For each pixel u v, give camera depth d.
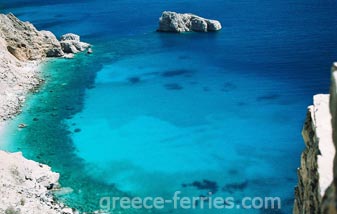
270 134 65.19
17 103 74.19
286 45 105.00
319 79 85.44
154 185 52.59
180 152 60.28
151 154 59.78
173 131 66.31
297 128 66.81
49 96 77.81
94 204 48.34
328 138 17.42
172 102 76.69
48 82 83.81
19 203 44.31
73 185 52.12
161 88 82.62
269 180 53.19
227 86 83.50
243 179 53.56
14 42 90.31
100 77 87.25
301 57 97.19
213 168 56.19
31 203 45.34
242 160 58.03
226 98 78.19
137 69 91.94
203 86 83.56
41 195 47.78
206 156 59.12
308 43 105.50
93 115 71.44
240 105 75.31
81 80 85.56
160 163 57.50
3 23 90.38
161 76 88.50
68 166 56.62
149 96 79.06
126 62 95.62
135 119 70.50
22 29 94.12
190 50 103.94
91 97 78.12
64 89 80.94
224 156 59.09
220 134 65.25
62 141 63.09
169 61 96.88
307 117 20.72
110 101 76.75
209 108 74.25
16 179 48.31
